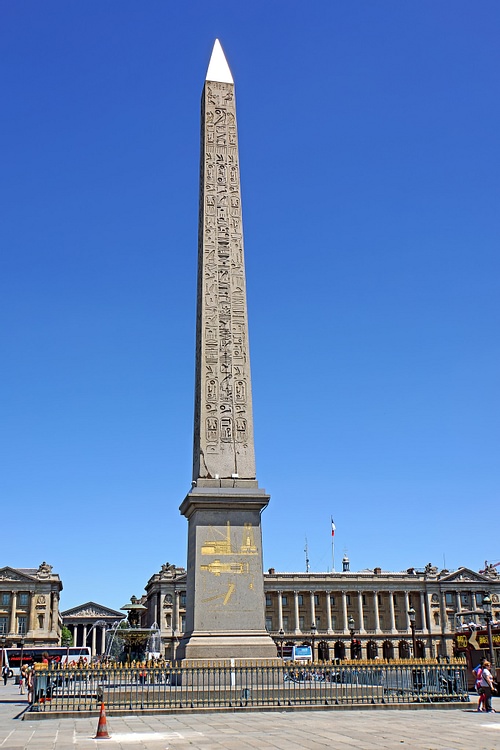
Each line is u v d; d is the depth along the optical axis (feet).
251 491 92.94
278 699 78.69
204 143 110.32
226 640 86.58
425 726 64.95
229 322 101.45
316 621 464.65
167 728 63.52
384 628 471.21
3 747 52.75
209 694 77.25
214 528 91.25
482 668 80.94
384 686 86.43
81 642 545.03
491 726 65.16
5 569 481.05
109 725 66.39
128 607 106.11
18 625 473.67
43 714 74.08
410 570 489.26
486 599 126.00
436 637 470.80
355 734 59.16
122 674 90.12
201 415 96.73
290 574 464.65
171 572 450.71
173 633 428.15
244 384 99.14
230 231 105.70
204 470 94.12
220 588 89.10
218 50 119.24
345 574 470.80
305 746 52.21
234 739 56.08
